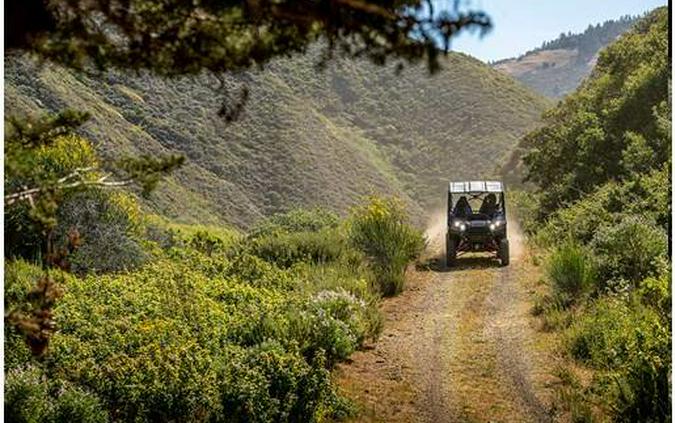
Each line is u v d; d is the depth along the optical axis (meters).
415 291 16.84
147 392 8.10
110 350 10.00
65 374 8.66
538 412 9.23
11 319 4.08
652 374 8.68
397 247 18.83
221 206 121.94
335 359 11.29
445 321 14.00
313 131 158.50
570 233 20.59
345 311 12.75
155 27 3.29
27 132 3.84
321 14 2.97
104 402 8.16
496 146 183.25
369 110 197.88
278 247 20.09
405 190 173.50
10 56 3.33
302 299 13.59
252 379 8.60
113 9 3.24
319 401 8.87
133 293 13.83
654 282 11.92
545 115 45.31
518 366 11.07
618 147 31.22
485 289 16.73
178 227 55.84
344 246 20.06
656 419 8.34
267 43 3.29
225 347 10.52
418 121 194.75
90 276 14.99
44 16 3.19
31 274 13.32
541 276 17.17
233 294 14.41
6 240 15.01
